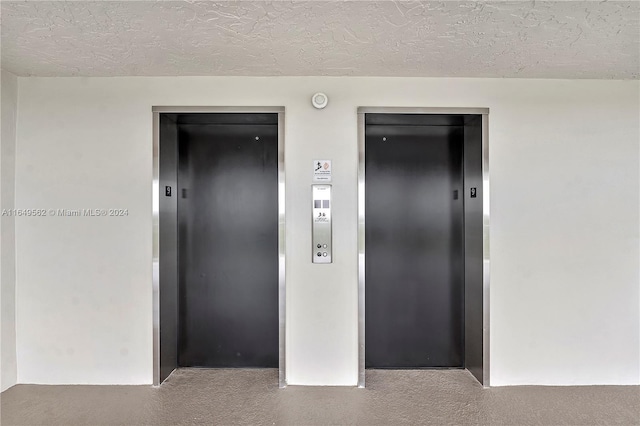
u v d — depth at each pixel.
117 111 2.85
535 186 2.86
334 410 2.53
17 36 2.20
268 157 3.22
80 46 2.34
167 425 2.35
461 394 2.75
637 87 2.86
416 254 3.24
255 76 2.86
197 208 3.22
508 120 2.86
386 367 3.23
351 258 2.87
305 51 2.41
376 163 3.23
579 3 1.85
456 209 3.23
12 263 2.82
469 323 3.12
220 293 3.23
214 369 3.19
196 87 2.87
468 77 2.86
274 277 3.24
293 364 2.87
